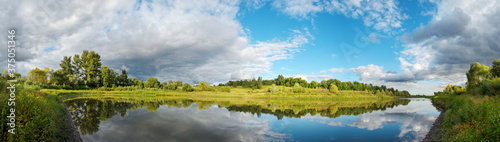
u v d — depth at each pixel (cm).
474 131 864
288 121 1858
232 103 3806
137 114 2088
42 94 1997
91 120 1694
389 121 1933
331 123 1786
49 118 995
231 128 1517
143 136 1245
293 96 6625
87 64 7825
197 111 2417
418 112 2728
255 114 2283
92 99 3981
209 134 1329
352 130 1512
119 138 1187
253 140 1222
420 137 1323
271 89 7619
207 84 8469
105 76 7838
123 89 7662
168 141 1156
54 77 5878
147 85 8756
